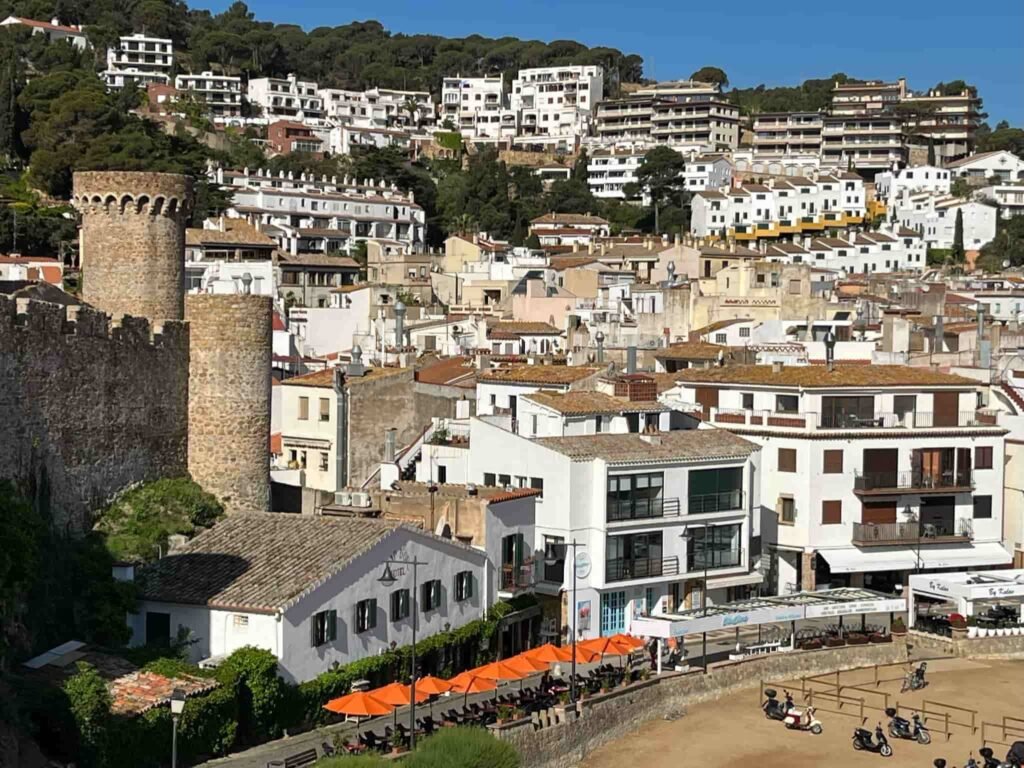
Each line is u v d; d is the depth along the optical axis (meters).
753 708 88.81
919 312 179.00
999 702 91.75
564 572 92.94
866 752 81.75
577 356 137.38
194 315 88.75
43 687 61.50
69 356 78.38
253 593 71.56
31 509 70.62
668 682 87.12
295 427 108.00
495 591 87.69
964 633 102.81
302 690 70.44
